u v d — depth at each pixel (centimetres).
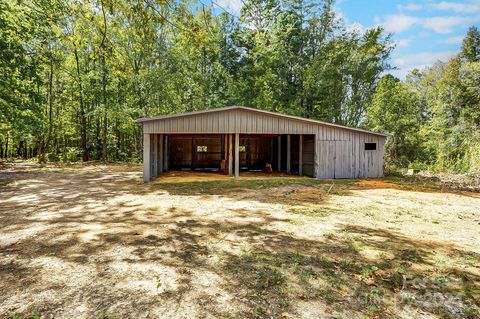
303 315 251
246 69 2966
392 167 1808
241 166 1869
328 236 471
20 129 1462
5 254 380
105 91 2131
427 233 497
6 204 698
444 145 2141
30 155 2800
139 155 2398
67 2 426
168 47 2252
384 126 2091
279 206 702
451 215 632
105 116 2158
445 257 388
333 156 1329
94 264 352
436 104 2853
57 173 1427
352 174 1352
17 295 278
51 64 1503
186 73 2486
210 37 484
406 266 358
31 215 590
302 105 2814
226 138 1603
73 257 372
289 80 2919
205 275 326
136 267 345
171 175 1420
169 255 383
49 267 342
